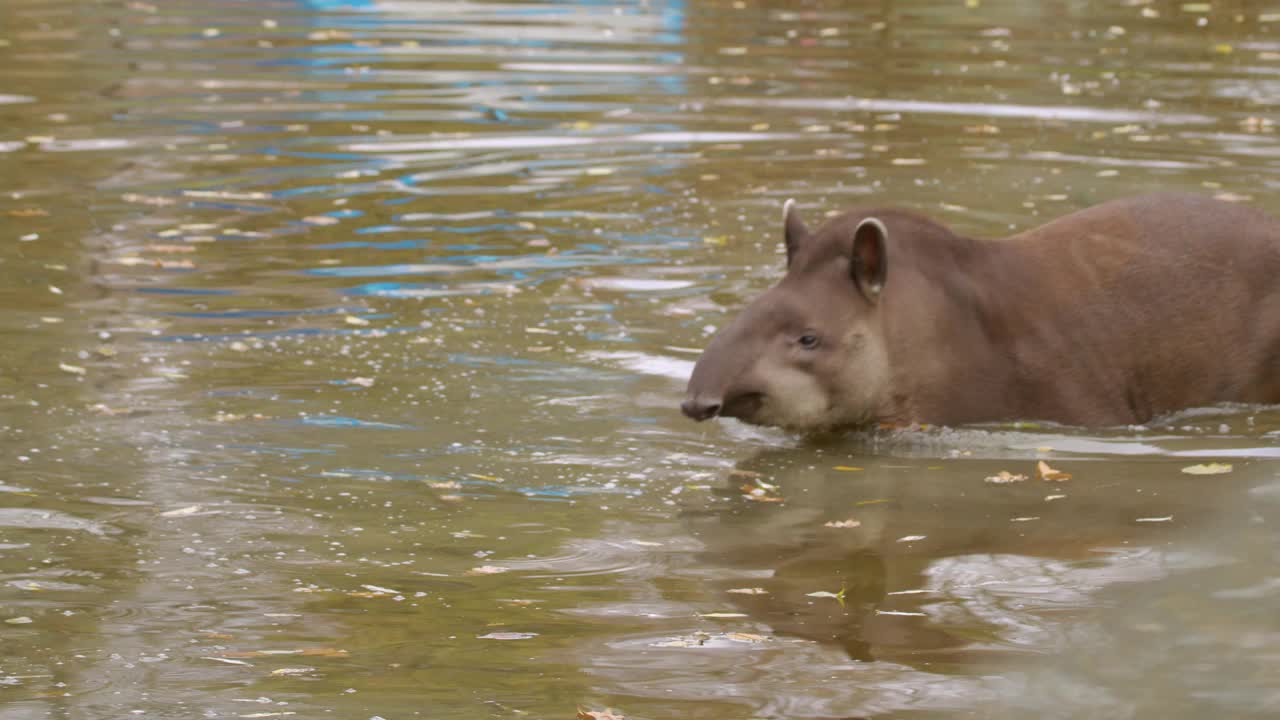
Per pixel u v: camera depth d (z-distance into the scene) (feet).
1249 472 54.90
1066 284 61.31
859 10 164.86
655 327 70.90
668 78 127.85
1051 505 52.19
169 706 38.58
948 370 59.21
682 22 157.38
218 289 75.61
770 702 38.42
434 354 67.36
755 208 90.17
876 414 58.85
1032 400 60.18
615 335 69.87
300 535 49.67
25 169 97.81
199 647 41.93
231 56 137.59
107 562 47.57
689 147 104.88
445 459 56.34
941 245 60.64
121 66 131.85
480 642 42.19
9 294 74.23
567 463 56.18
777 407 57.62
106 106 116.47
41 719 37.88
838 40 146.51
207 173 97.40
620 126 110.83
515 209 90.27
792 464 56.70
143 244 82.64
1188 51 139.33
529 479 54.65
